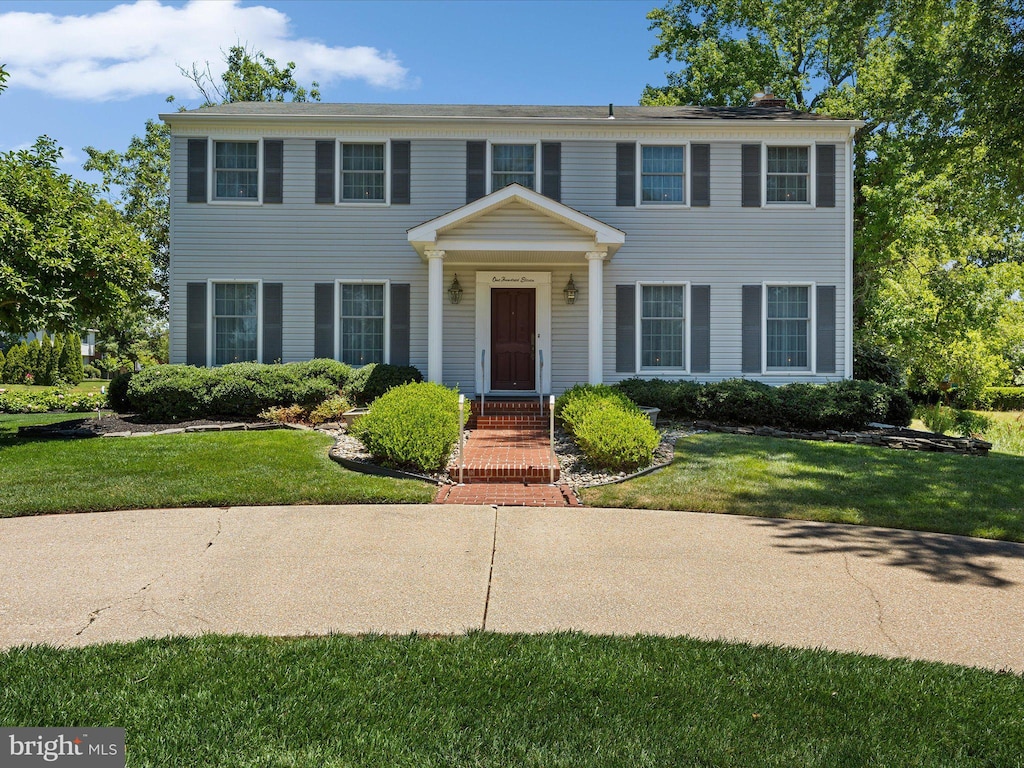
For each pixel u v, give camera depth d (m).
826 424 12.81
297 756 2.82
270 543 6.14
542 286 15.20
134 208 29.30
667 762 2.83
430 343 13.06
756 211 15.16
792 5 22.06
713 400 13.08
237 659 3.69
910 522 7.08
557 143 15.06
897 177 19.02
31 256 10.39
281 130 14.91
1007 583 5.27
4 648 3.87
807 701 3.37
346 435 11.50
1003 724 3.18
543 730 3.06
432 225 12.58
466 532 6.62
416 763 2.78
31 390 25.89
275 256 14.94
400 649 3.88
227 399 13.07
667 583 5.20
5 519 6.91
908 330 20.33
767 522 7.12
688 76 25.81
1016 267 22.98
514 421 12.78
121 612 4.46
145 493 7.73
